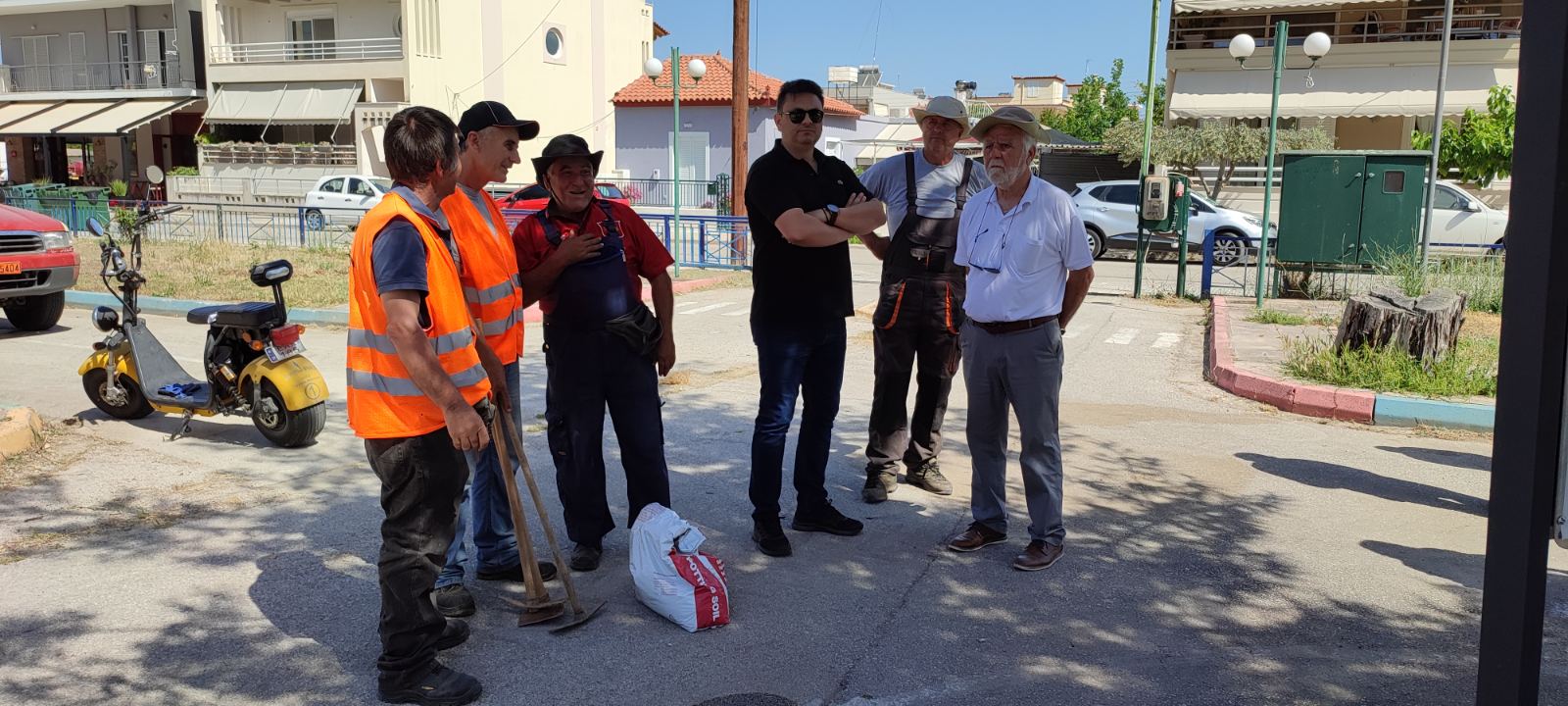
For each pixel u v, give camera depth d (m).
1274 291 14.64
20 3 38.19
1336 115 26.66
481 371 3.53
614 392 4.52
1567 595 4.37
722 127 37.12
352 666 3.73
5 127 37.44
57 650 3.81
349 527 5.15
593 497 4.59
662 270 4.66
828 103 39.44
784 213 4.45
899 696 3.55
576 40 39.53
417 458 3.34
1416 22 26.80
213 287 13.72
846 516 5.30
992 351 4.63
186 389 6.94
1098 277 18.06
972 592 4.43
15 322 11.09
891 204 5.40
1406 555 4.89
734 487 5.86
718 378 8.87
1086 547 4.97
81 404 7.73
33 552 4.75
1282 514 5.48
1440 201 20.19
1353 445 6.88
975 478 4.93
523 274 4.41
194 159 39.28
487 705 3.46
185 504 5.46
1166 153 25.41
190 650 3.83
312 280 14.41
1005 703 3.51
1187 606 4.30
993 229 4.61
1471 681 3.66
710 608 4.02
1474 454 6.68
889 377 5.48
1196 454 6.62
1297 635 4.03
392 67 33.06
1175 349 10.66
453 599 4.08
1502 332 2.27
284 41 35.47
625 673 3.70
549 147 4.35
